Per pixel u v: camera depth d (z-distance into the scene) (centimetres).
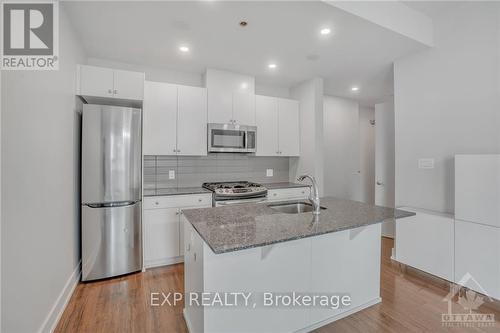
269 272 153
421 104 269
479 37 224
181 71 334
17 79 130
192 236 161
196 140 311
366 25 219
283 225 149
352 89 417
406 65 283
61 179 193
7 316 117
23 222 133
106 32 234
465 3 233
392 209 193
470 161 212
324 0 188
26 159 137
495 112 214
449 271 225
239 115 339
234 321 143
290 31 230
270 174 403
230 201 295
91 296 211
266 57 290
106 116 240
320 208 197
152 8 197
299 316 165
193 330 156
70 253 215
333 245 178
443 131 250
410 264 258
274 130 367
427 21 255
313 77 359
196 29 228
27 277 137
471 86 229
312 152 364
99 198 238
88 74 243
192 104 309
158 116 289
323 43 254
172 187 330
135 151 255
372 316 186
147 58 293
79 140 247
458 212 219
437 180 255
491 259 198
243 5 193
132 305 198
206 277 134
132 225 253
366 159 543
